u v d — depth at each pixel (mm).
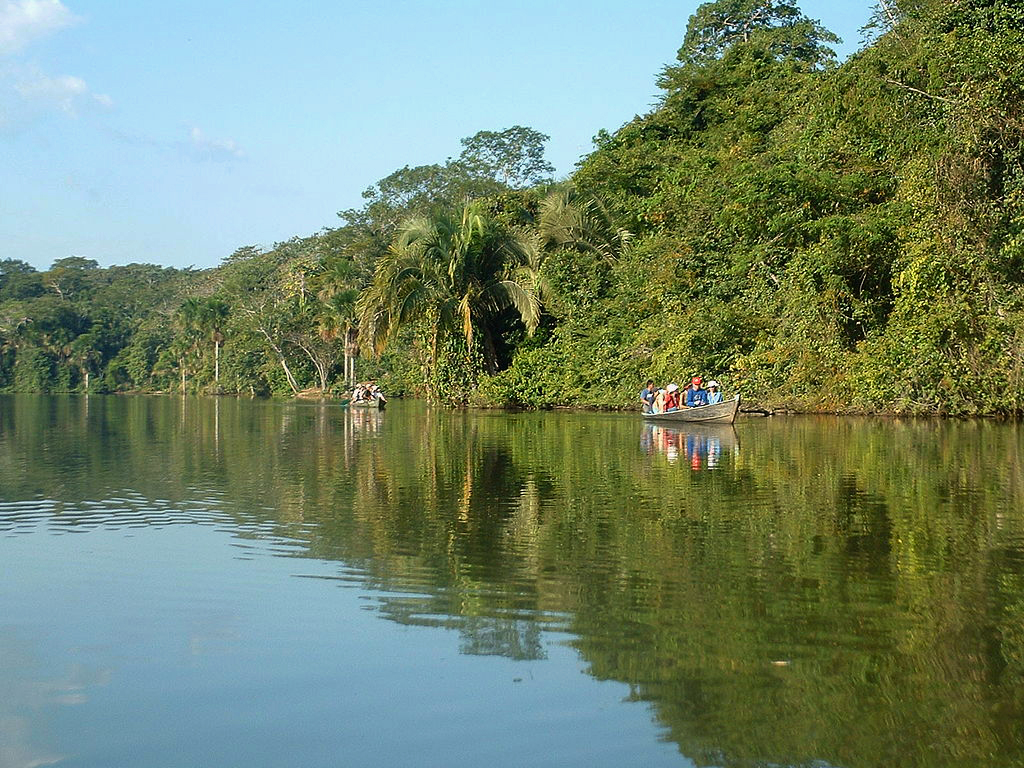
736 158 38844
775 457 17656
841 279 31062
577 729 5012
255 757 4723
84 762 4668
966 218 25438
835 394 31438
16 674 5789
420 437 24500
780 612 7008
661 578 8055
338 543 9523
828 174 31719
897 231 29297
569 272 42438
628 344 39281
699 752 4742
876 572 8211
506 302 43531
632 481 14234
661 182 44094
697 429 25922
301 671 5836
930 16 29766
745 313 34844
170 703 5363
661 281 37594
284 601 7332
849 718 5129
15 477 15180
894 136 31047
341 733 4980
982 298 26125
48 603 7301
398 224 72812
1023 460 16562
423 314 43094
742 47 50188
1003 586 7711
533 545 9367
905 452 18219
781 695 5430
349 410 46219
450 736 4941
